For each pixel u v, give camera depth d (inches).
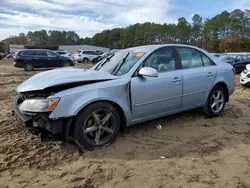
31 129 123.7
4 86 356.8
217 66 190.4
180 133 157.9
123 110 137.7
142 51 159.6
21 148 132.3
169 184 101.2
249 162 119.5
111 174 108.9
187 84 165.9
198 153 129.4
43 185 100.8
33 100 122.7
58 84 123.3
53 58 677.9
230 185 100.3
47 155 125.3
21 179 104.8
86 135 128.4
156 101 150.7
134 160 121.6
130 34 3634.4
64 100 119.7
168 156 126.1
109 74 144.3
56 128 119.2
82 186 100.1
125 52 171.9
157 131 160.9
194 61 177.9
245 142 144.1
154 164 117.6
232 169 113.0
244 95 288.5
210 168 113.8
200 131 161.8
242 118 190.9
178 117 189.6
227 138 150.2
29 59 643.5
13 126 165.8
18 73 565.9
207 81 179.6
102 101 131.0
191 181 103.3
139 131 160.2
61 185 100.9
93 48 3142.2
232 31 2837.1
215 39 2898.6
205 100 182.1
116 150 132.1
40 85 126.5
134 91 140.4
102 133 135.6
